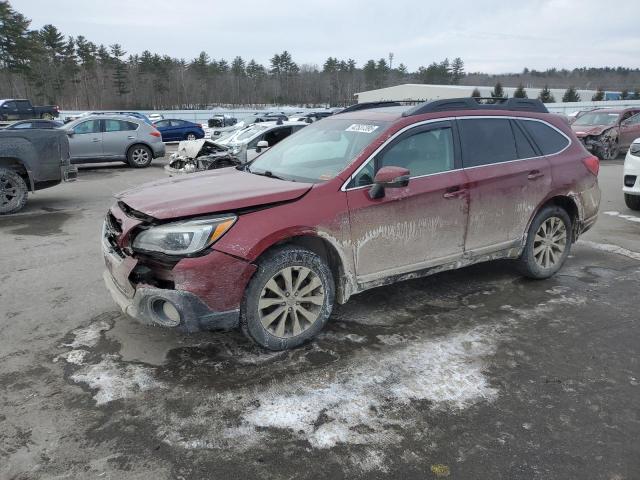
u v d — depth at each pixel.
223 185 3.71
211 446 2.62
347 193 3.62
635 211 8.67
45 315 4.20
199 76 86.25
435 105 4.21
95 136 15.12
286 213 3.37
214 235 3.14
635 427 2.81
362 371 3.32
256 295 3.31
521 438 2.70
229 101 88.06
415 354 3.55
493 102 4.75
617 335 3.88
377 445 2.64
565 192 4.86
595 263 5.65
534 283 4.96
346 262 3.66
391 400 3.02
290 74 95.38
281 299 3.44
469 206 4.21
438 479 2.42
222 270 3.16
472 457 2.56
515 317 4.18
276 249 3.38
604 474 2.46
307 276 3.53
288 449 2.61
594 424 2.83
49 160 8.64
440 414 2.90
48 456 2.54
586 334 3.89
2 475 2.41
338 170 3.75
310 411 2.90
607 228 7.39
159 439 2.67
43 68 70.88
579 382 3.24
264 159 4.61
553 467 2.50
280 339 3.48
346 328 3.93
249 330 3.35
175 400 3.00
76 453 2.56
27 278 5.13
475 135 4.37
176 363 3.40
